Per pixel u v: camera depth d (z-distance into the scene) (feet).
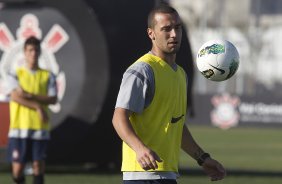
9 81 129.90
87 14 164.66
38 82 130.72
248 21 508.53
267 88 459.32
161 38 71.20
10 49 167.94
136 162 71.05
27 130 127.34
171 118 71.92
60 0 165.78
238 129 396.37
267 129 403.13
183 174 175.73
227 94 402.52
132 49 165.89
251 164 207.31
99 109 165.27
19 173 129.29
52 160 169.07
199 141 301.63
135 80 69.67
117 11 165.89
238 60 75.61
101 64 164.76
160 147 71.26
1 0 167.63
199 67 75.92
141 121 70.95
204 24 456.04
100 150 169.27
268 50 463.01
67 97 166.20
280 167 199.62
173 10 71.51
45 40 167.22
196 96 403.34
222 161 215.31
